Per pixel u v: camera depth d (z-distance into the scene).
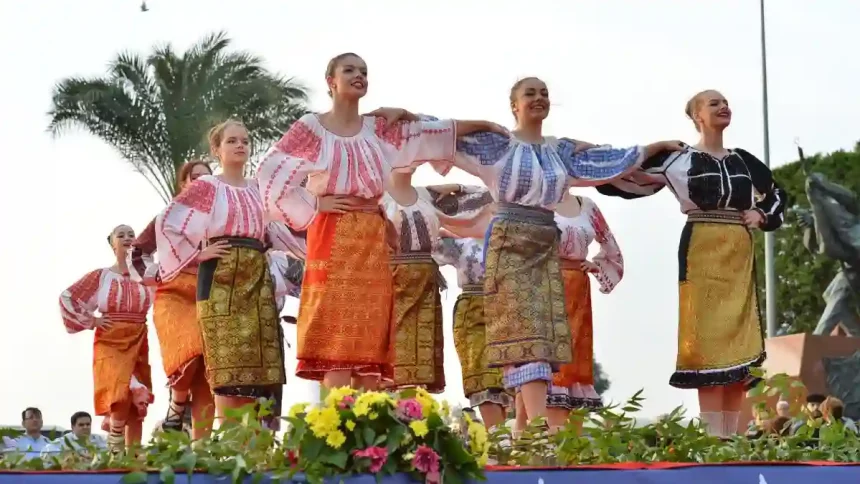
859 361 20.80
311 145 8.52
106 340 11.75
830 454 7.74
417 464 6.14
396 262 10.48
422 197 10.71
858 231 26.44
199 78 25.11
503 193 8.95
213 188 9.15
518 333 8.76
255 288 9.05
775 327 32.53
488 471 6.32
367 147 8.59
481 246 11.26
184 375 9.96
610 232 11.23
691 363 9.49
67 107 24.61
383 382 9.09
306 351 8.39
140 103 24.84
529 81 9.16
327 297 8.41
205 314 8.98
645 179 9.65
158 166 25.03
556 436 7.32
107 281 11.74
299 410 6.31
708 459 7.52
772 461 7.04
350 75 8.57
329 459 6.11
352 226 8.49
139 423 11.92
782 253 37.84
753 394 8.84
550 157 9.14
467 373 11.16
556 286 8.92
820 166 37.47
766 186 9.79
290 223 8.48
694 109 9.84
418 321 10.46
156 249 10.12
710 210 9.54
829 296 27.05
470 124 8.99
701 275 9.50
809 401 11.51
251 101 25.08
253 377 8.92
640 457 7.51
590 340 10.78
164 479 5.88
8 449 7.07
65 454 6.66
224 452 6.18
